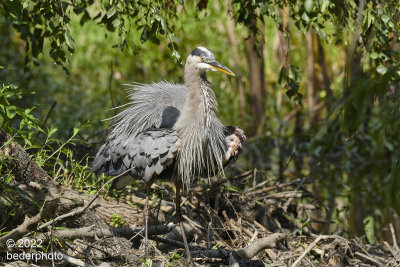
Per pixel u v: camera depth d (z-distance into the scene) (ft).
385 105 33.27
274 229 37.96
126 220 33.42
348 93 26.94
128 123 32.63
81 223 30.50
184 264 29.91
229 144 31.96
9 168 28.63
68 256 26.58
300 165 55.47
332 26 39.27
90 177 37.37
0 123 30.17
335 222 41.81
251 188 40.01
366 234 43.75
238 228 35.47
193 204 37.29
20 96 31.83
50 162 37.14
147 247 28.81
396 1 35.19
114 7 31.09
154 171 29.86
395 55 35.91
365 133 53.67
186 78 31.01
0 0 34.73
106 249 29.22
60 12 32.81
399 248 38.68
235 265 29.91
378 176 55.36
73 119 56.65
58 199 25.44
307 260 33.71
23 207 28.53
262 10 33.78
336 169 54.95
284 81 37.81
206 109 30.86
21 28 37.78
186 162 30.96
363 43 35.58
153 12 31.96
